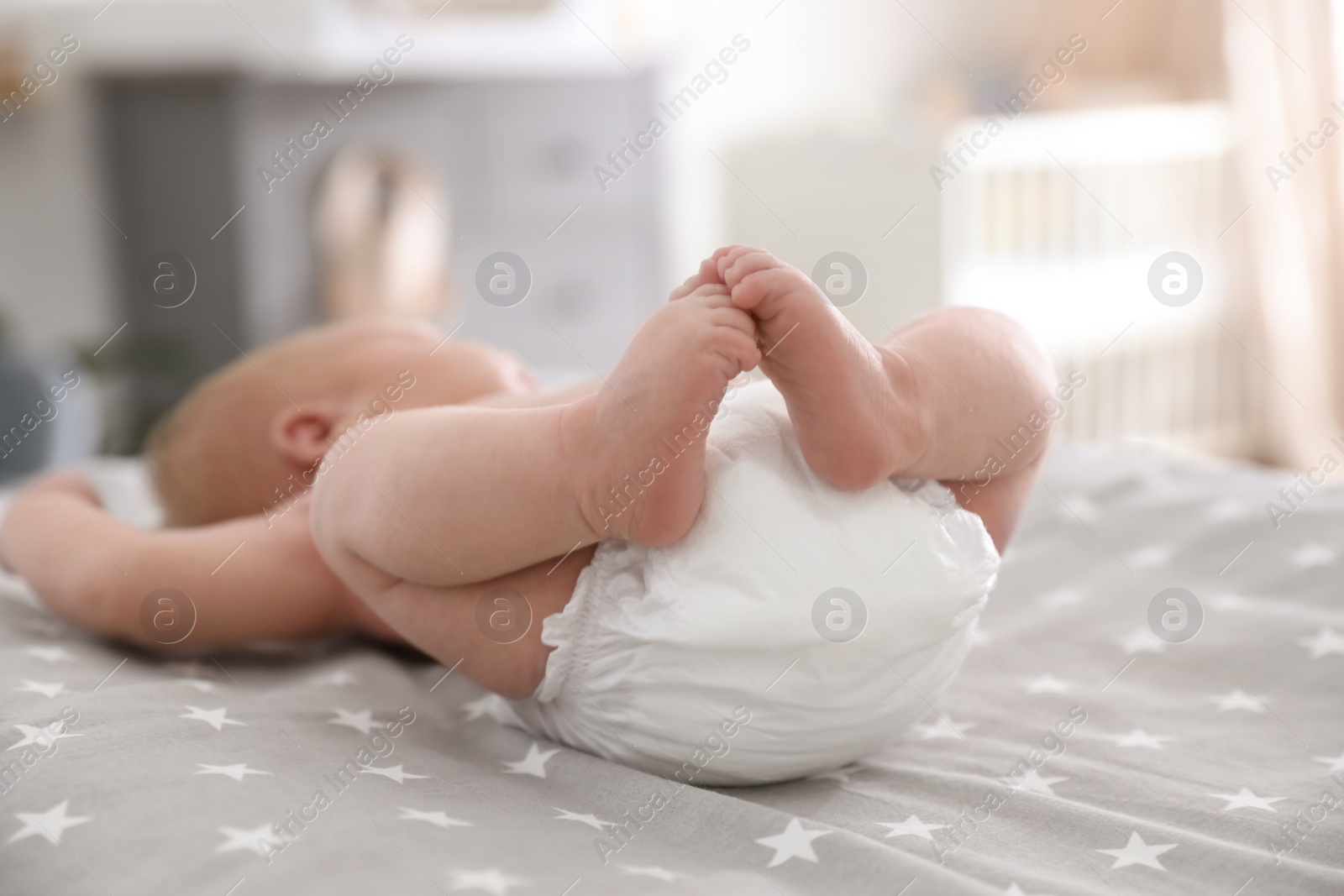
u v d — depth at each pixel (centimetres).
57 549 110
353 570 90
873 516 82
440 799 81
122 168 305
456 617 87
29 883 71
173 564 106
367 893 65
